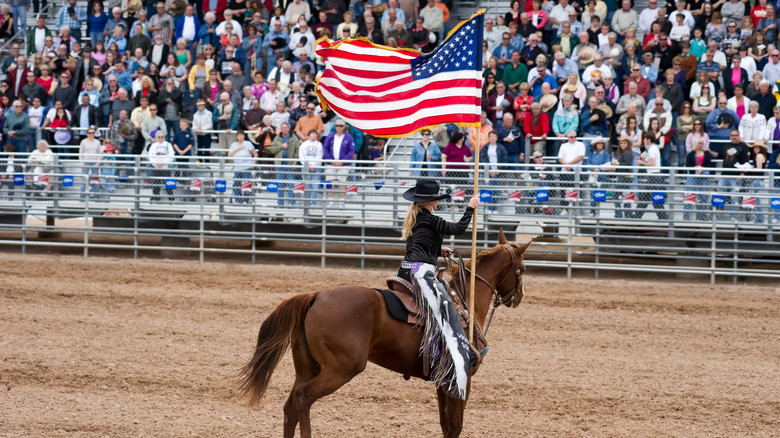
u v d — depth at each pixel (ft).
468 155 66.49
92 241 73.41
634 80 76.84
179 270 63.87
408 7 87.71
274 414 34.50
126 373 39.27
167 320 49.67
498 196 64.08
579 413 35.22
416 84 33.19
